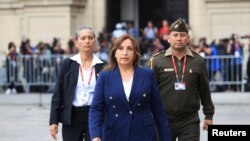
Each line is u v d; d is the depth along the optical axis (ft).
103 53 114.62
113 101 36.78
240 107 96.89
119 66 37.35
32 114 93.09
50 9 133.90
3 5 139.44
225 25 128.88
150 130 37.01
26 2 134.72
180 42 44.32
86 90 45.03
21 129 78.48
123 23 126.52
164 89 44.68
